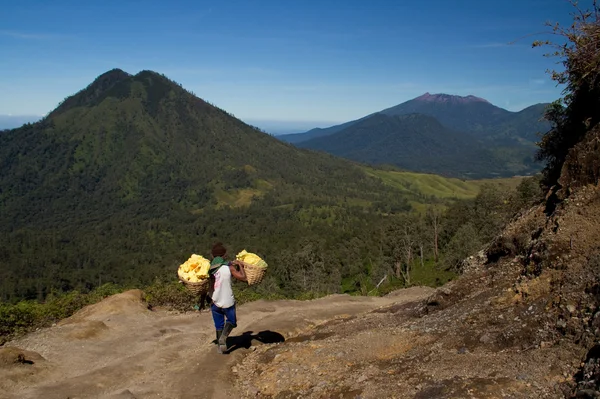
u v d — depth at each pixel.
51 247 126.06
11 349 6.14
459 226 59.75
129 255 117.81
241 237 115.81
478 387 4.00
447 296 7.48
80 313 9.66
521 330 4.96
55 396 5.40
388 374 4.91
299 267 66.00
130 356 6.94
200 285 6.82
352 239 81.94
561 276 5.41
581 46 7.14
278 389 5.42
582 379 3.74
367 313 9.48
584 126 7.74
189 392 5.59
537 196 9.47
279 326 9.04
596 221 5.79
